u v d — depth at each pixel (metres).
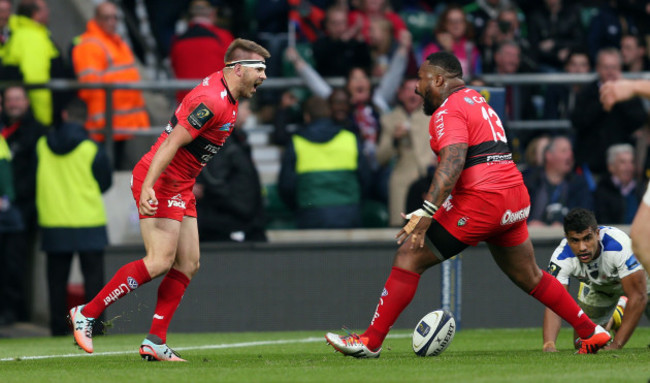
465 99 20.19
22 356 24.94
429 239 20.31
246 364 19.92
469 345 27.48
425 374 17.09
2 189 38.06
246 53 20.48
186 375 17.47
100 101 40.62
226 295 37.84
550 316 23.17
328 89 40.78
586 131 39.91
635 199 38.88
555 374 16.83
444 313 21.69
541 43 47.09
